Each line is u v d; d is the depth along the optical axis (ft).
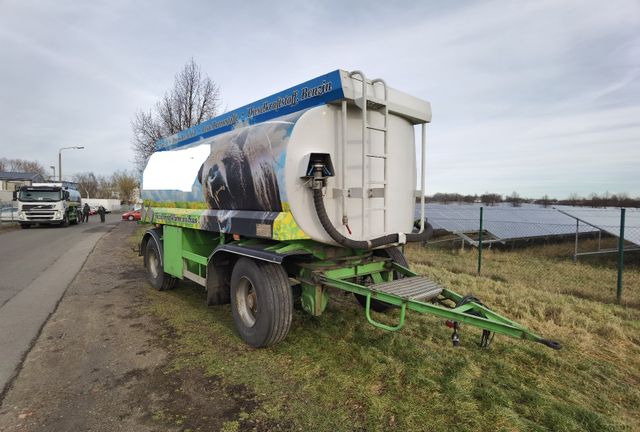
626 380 12.09
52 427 9.39
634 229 34.60
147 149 51.26
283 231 12.07
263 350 13.70
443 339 14.53
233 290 14.89
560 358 13.25
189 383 11.47
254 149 13.75
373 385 11.26
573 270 30.91
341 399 10.56
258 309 13.44
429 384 11.14
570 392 11.10
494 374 11.98
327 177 12.12
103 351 13.78
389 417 9.72
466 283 23.88
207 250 19.30
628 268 32.50
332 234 11.85
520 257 37.58
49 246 45.44
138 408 10.19
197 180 18.08
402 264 16.90
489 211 60.34
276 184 12.54
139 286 23.97
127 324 16.61
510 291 21.98
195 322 16.81
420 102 15.01
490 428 9.32
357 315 17.19
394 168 14.74
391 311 17.34
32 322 16.93
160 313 18.13
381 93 13.48
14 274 28.02
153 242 23.25
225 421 9.62
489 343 14.12
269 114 15.03
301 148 12.23
